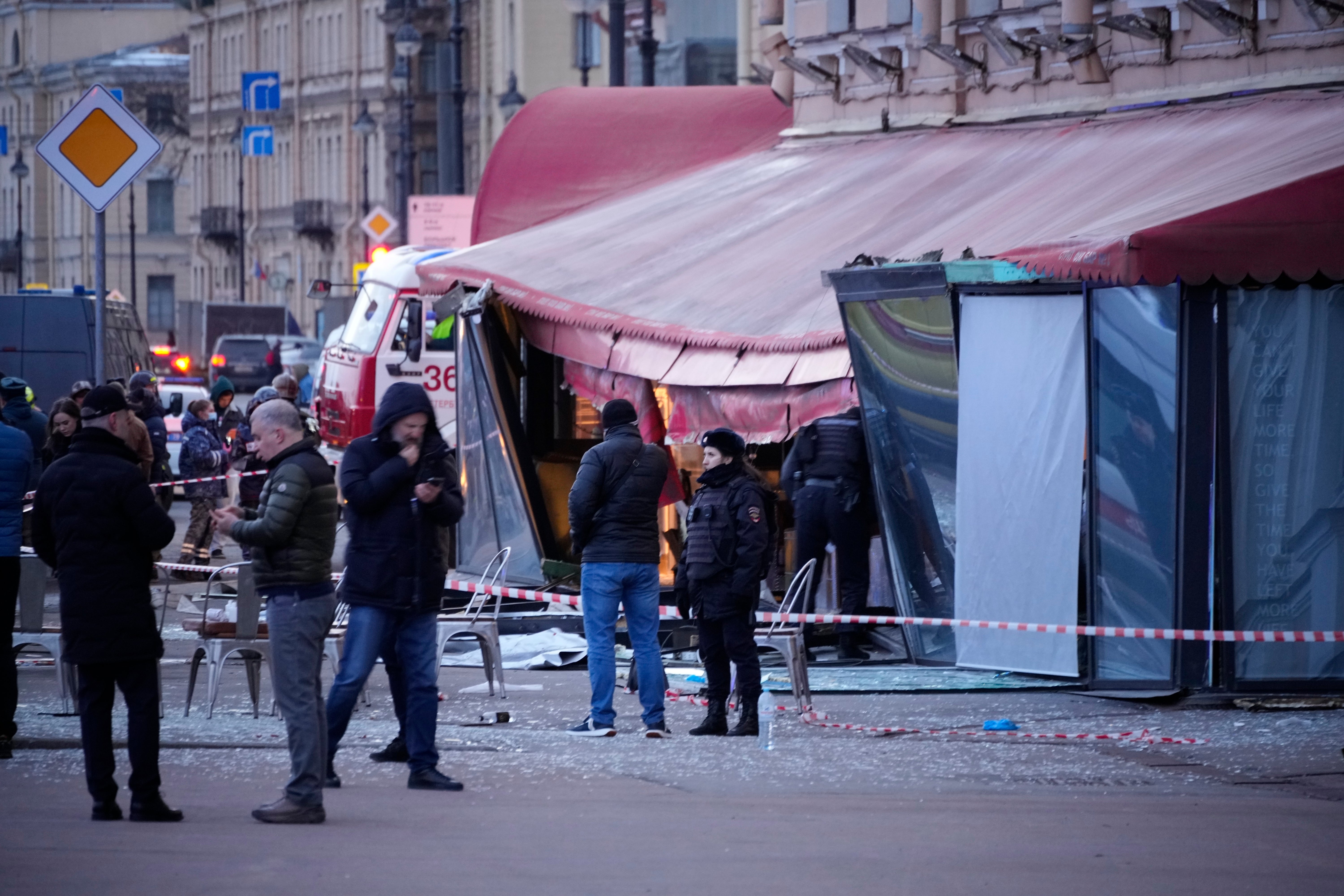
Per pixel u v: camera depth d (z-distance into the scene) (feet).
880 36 221.25
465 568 195.83
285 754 110.22
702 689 135.44
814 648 161.58
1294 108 167.84
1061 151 183.83
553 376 207.51
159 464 234.17
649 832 85.87
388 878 75.05
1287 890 74.95
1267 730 122.11
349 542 97.81
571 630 167.63
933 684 141.08
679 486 171.53
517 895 72.08
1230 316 132.67
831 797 97.19
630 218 212.02
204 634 127.44
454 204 399.85
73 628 86.74
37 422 201.36
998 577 143.33
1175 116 180.24
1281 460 133.80
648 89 249.96
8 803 93.91
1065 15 190.29
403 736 108.17
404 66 580.71
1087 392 136.77
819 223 188.65
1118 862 79.82
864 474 155.84
